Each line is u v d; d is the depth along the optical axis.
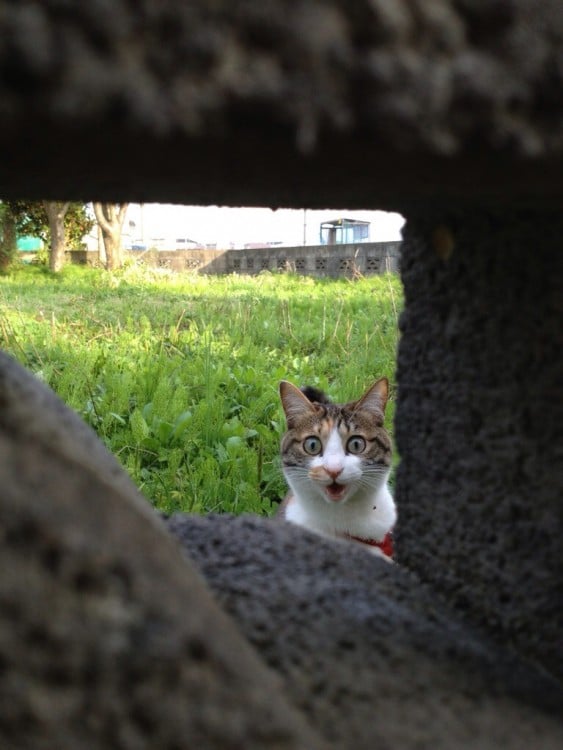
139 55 0.10
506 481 0.22
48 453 0.14
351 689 0.17
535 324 0.20
